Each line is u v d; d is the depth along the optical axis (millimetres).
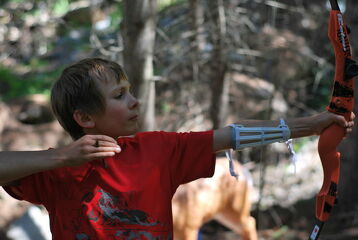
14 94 14211
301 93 11961
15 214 8422
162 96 8602
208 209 6543
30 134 12266
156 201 2947
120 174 2963
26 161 2689
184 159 3061
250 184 7012
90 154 2627
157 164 3004
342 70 3066
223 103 8211
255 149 10812
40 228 8023
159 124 8617
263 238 8727
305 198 9625
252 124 3123
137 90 5910
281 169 10492
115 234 2889
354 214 8930
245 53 7727
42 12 14344
